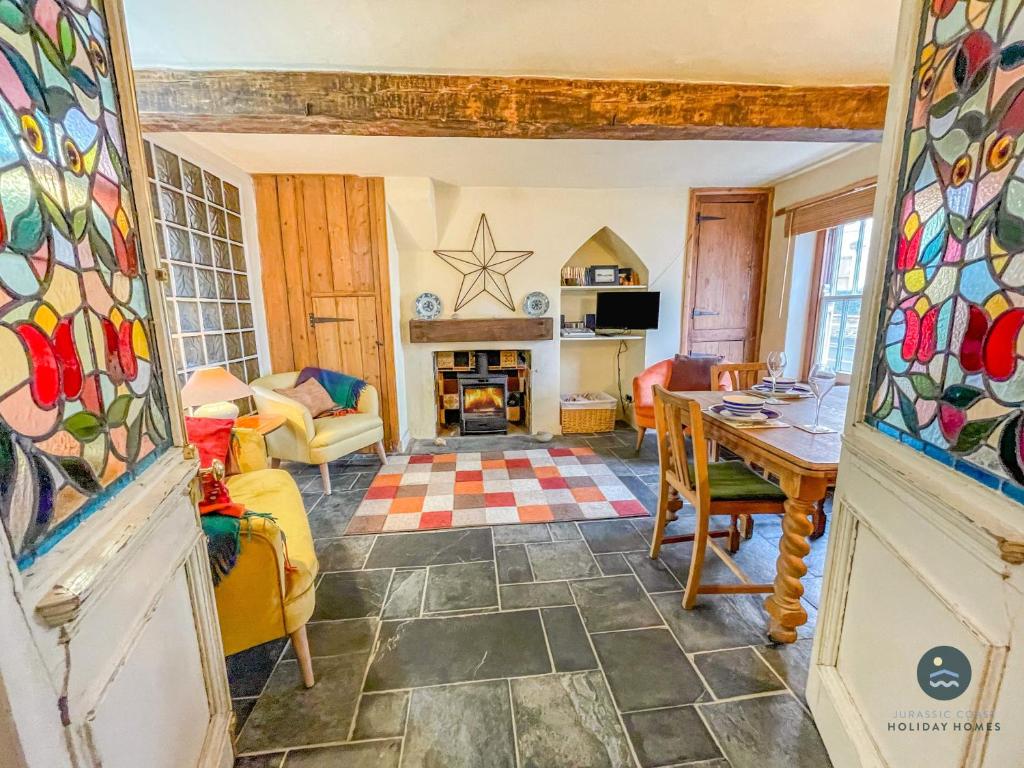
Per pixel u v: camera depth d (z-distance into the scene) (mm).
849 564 1135
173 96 1809
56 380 639
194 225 2654
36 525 579
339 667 1504
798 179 3516
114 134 846
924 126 885
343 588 1930
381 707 1350
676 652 1547
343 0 1398
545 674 1462
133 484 832
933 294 846
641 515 2590
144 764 787
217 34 1569
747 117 2012
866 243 3148
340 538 2352
